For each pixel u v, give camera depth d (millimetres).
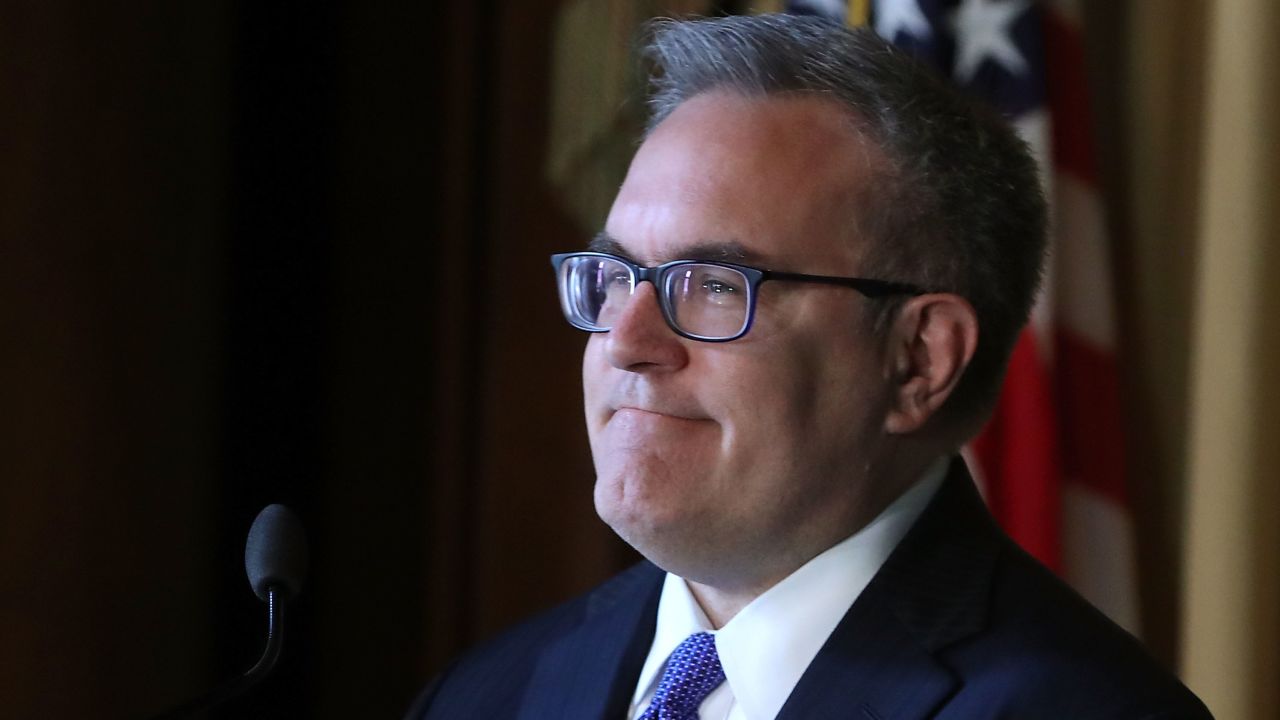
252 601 4512
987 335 2168
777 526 2012
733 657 2080
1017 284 2207
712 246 1990
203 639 4422
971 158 2143
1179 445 3684
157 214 4262
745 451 1964
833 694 1961
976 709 1880
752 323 1964
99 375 4102
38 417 3932
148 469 4246
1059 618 1995
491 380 4242
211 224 4426
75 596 4035
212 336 4438
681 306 2000
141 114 4203
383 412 4605
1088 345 3529
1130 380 3711
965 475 2242
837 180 2031
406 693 4609
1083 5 3754
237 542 4508
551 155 4152
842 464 2033
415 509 4602
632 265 2033
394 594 4617
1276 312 3359
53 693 3971
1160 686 1895
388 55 4586
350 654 4605
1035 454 3381
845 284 2014
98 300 4098
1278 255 3363
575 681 2287
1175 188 3680
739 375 1954
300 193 4570
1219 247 3404
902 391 2088
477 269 4395
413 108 4570
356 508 4609
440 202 4488
